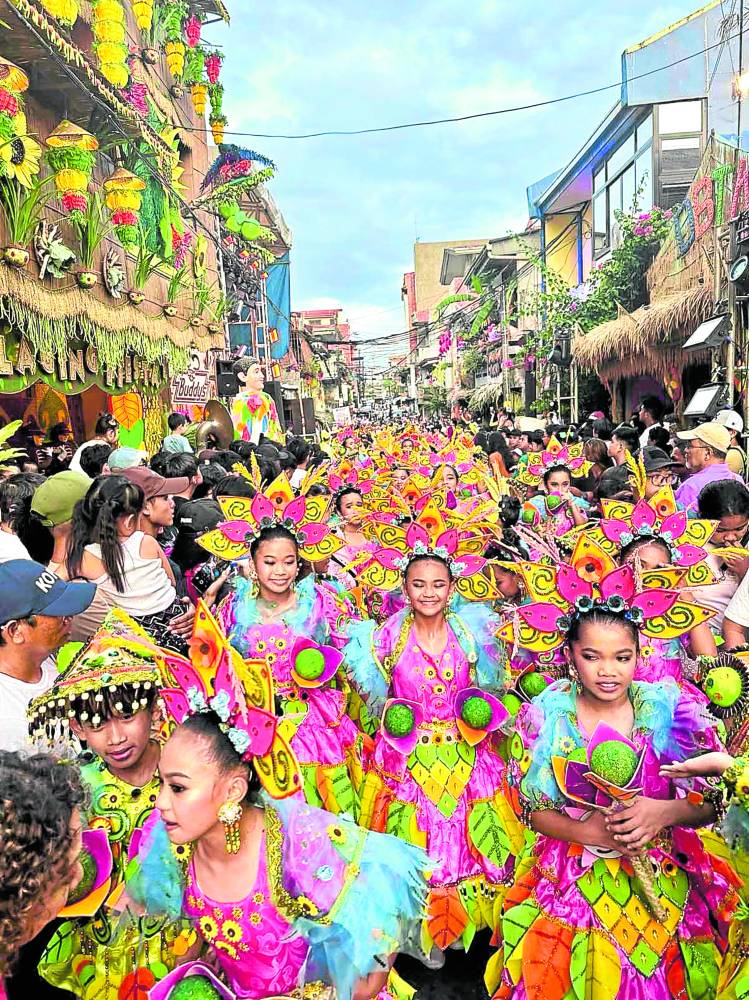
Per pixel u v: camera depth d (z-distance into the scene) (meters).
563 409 20.52
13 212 5.82
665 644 3.73
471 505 4.39
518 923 2.77
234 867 2.00
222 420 14.21
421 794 3.77
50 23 7.29
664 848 2.63
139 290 8.65
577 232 24.86
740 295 9.79
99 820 2.30
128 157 10.33
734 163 10.20
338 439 16.02
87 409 12.21
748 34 12.02
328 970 2.04
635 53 16.86
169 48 13.83
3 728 2.48
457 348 48.19
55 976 2.09
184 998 1.92
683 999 2.57
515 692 4.23
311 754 3.94
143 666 2.38
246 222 18.64
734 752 2.72
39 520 3.82
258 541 4.18
